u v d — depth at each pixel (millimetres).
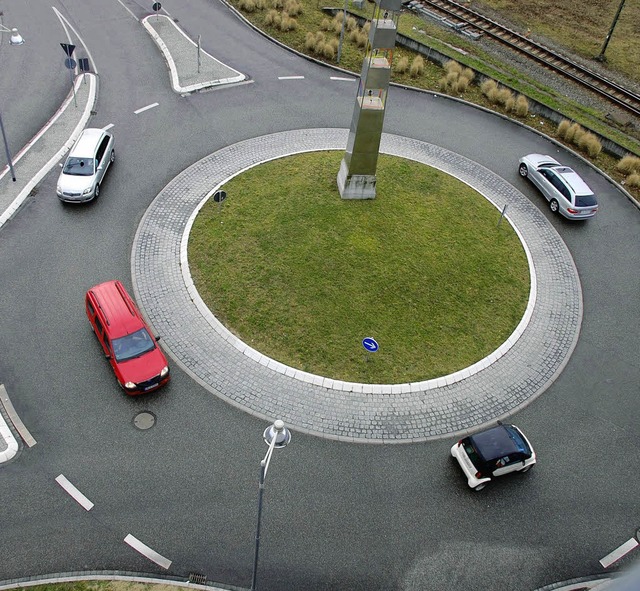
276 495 17688
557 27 44469
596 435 20344
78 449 18203
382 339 21891
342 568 16516
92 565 16062
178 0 41375
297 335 21641
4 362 20047
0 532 16375
